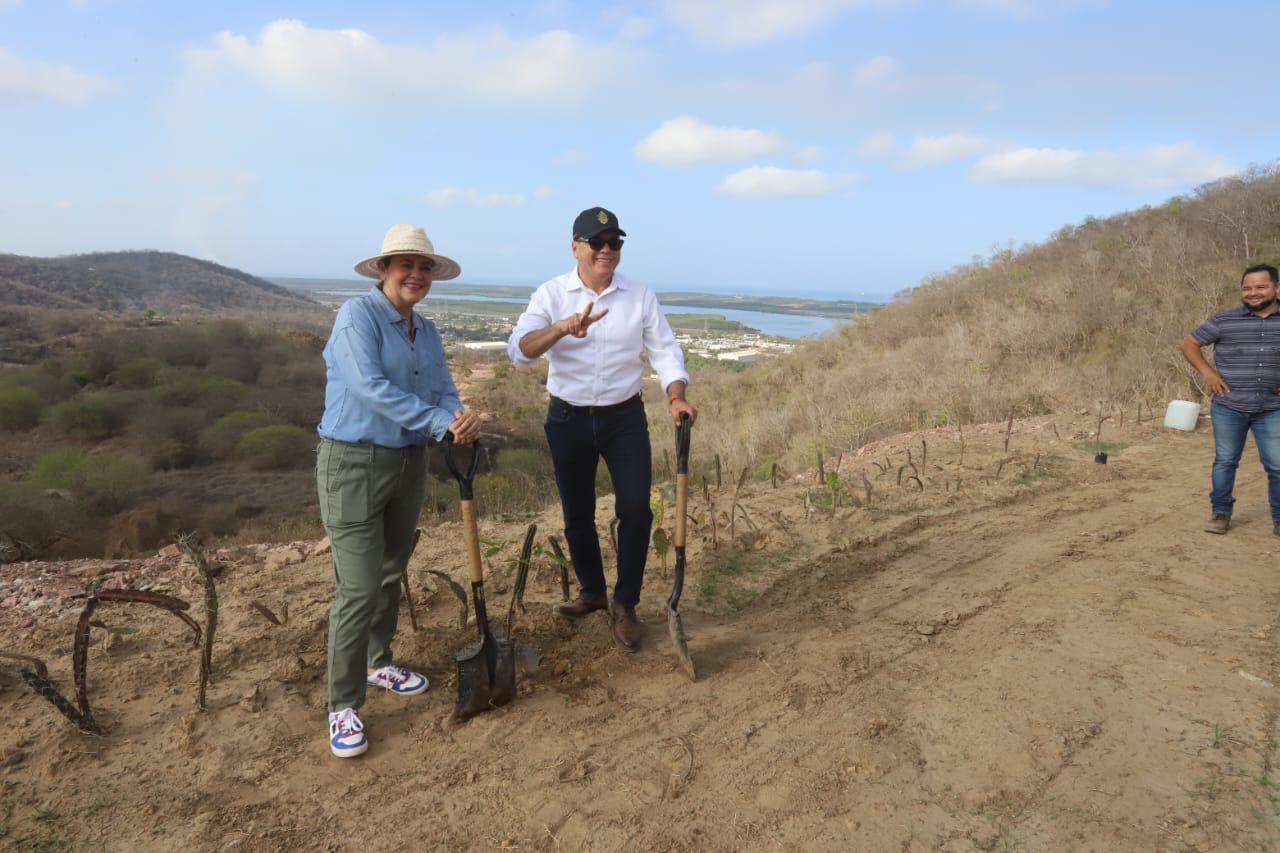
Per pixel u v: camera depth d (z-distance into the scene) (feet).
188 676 10.33
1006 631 12.09
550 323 11.03
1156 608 12.78
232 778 8.30
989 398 37.42
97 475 70.74
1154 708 9.59
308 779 8.37
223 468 89.92
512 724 9.50
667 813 7.84
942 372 46.32
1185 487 20.80
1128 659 10.93
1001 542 16.56
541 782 8.35
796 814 7.80
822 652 11.47
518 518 18.99
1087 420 30.78
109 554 24.79
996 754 8.73
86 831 7.38
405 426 8.43
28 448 95.40
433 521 20.86
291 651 11.09
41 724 9.04
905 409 39.88
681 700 10.11
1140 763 8.45
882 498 19.58
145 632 11.50
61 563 14.92
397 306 9.14
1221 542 16.22
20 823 7.44
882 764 8.61
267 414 112.78
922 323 66.39
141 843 7.25
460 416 8.49
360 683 9.00
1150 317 45.37
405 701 10.01
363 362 8.50
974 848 7.25
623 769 8.59
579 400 11.12
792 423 47.60
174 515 61.00
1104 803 7.80
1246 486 20.76
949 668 10.91
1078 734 9.05
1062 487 21.09
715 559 15.30
